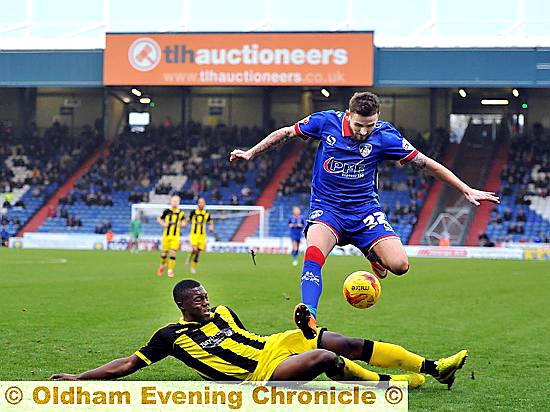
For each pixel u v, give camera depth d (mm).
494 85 45938
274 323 14062
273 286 22078
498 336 12984
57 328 13078
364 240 8750
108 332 12664
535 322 14914
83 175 56719
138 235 45719
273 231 52281
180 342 7895
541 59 45562
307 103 60000
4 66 48562
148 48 47469
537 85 45656
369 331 13422
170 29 50375
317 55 46500
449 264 36625
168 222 25859
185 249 48938
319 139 8867
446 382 8633
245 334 7988
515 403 8117
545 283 25031
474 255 45312
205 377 7984
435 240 50375
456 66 46156
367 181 8758
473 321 14961
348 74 46281
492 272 30625
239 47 47000
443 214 51312
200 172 57000
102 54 48125
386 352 8352
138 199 54812
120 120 61406
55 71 48375
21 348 11023
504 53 45812
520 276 28344
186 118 60906
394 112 58938
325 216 8711
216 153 58406
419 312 16359
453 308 17266
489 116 59719
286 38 46688
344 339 8289
